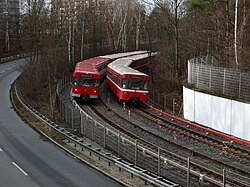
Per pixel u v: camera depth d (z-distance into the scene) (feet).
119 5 278.26
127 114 107.14
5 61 251.39
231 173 55.98
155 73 177.06
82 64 143.23
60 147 72.33
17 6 341.82
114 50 254.06
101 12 273.95
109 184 52.90
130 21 270.67
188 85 102.42
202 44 157.89
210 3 125.08
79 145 71.77
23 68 186.91
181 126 92.02
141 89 120.37
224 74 90.48
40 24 165.17
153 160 56.03
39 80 141.69
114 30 271.49
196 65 101.65
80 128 84.02
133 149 60.03
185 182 50.96
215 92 91.66
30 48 174.09
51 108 106.22
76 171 58.44
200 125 95.45
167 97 137.28
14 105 117.70
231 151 70.38
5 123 93.97
